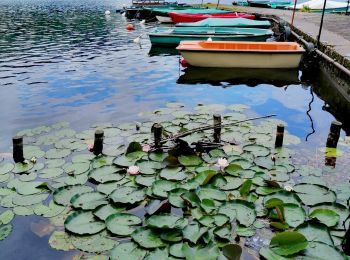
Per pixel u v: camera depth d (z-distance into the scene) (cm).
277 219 360
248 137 564
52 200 402
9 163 495
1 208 391
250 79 995
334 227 348
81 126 644
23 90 878
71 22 2366
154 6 3009
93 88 891
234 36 1354
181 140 504
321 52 1002
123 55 1317
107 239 339
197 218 362
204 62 1060
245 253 319
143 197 403
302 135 600
